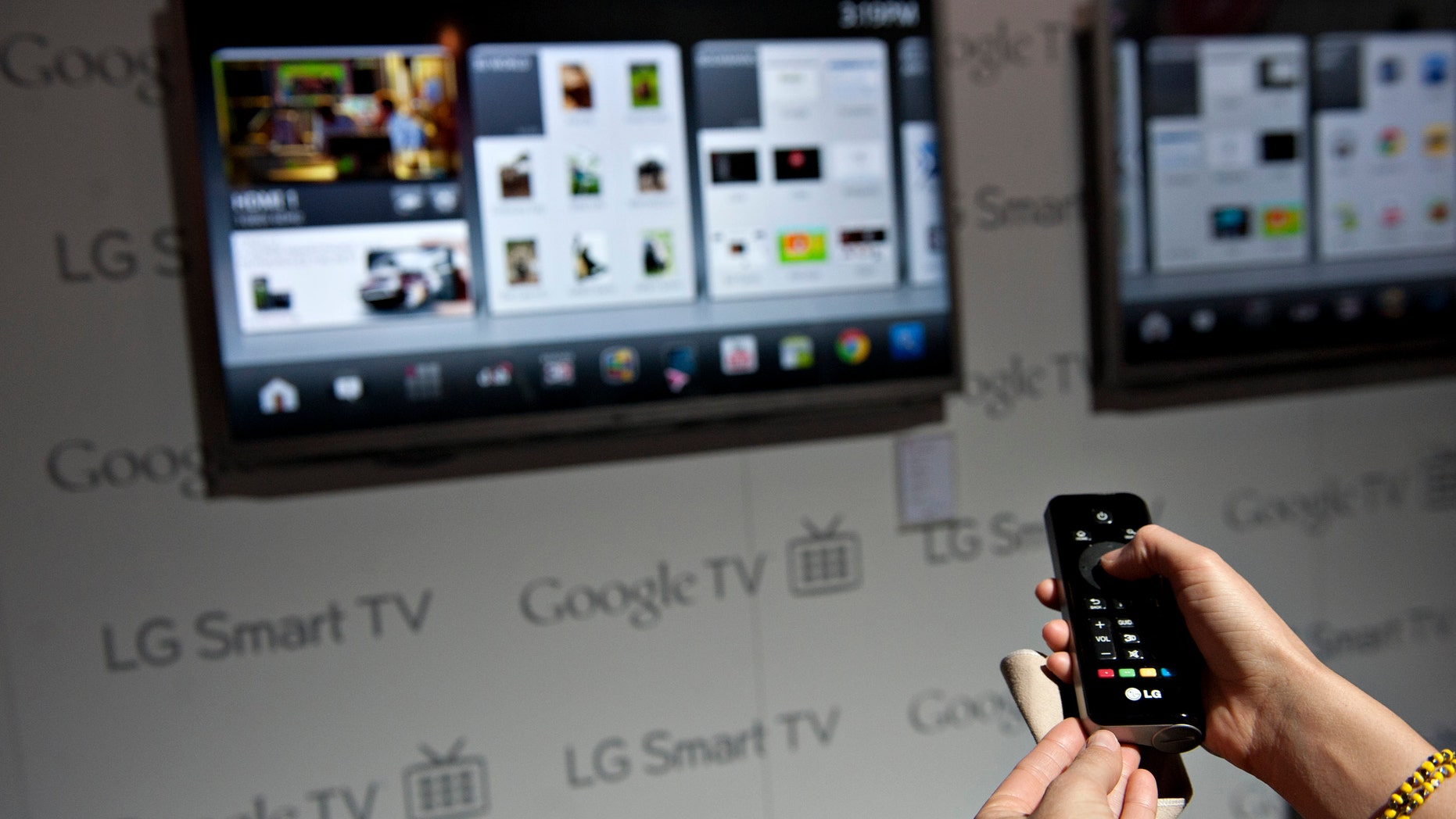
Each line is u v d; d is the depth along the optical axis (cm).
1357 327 145
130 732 118
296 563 121
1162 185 137
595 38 121
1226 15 137
